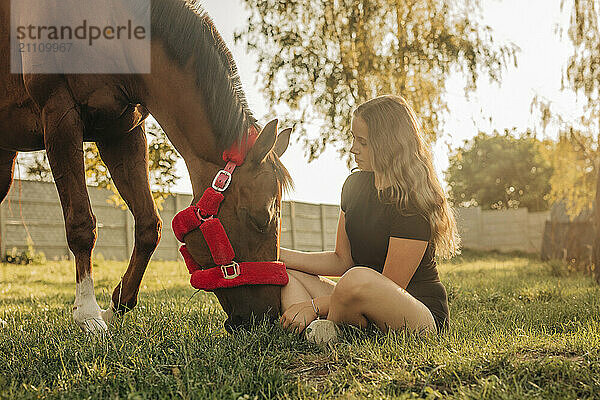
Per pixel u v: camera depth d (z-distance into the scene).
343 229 3.11
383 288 2.52
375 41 9.75
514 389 1.81
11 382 2.14
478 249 24.41
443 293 2.86
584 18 8.66
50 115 3.08
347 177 3.02
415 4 9.66
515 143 39.88
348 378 2.07
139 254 3.50
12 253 12.67
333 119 9.52
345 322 2.64
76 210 3.10
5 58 3.30
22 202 13.61
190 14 2.90
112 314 3.46
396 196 2.71
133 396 1.83
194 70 2.81
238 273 2.59
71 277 9.97
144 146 3.57
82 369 2.27
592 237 10.45
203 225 2.58
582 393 1.83
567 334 2.81
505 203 39.94
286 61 9.56
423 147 2.85
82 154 3.12
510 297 5.21
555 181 11.00
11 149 3.70
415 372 2.05
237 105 2.73
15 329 3.40
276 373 2.08
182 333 2.87
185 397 1.86
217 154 2.71
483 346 2.35
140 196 3.52
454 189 41.75
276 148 2.76
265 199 2.59
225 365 2.25
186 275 9.98
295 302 2.77
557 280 7.85
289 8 9.67
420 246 2.70
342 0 9.73
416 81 9.62
